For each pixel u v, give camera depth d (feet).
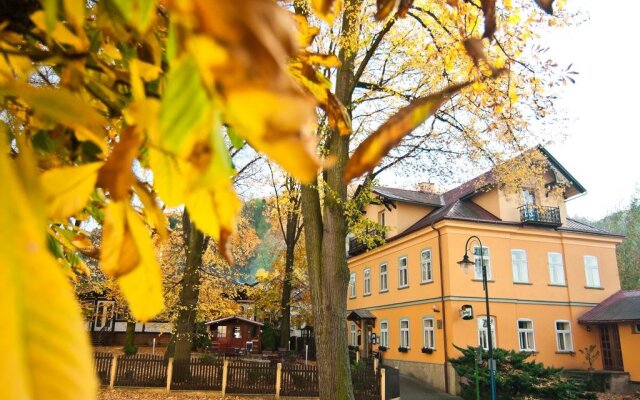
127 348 80.23
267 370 42.68
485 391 46.50
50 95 1.29
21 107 2.03
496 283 63.00
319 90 2.77
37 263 0.81
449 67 20.72
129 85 2.13
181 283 48.32
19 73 1.77
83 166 1.42
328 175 25.63
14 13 1.75
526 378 44.60
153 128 1.11
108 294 44.29
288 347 71.97
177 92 1.01
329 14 1.97
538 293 65.00
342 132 2.80
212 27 0.86
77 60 1.89
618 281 69.46
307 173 0.81
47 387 0.70
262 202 69.72
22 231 0.84
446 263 62.39
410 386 61.41
